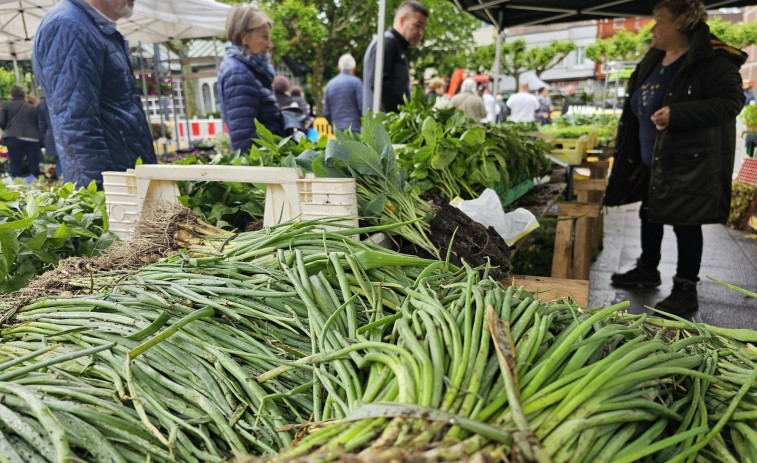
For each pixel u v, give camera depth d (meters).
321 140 2.59
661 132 3.19
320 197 1.71
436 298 1.10
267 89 3.68
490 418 0.76
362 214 1.89
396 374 0.81
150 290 1.28
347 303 1.15
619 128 3.87
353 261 1.32
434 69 22.16
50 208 2.06
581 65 22.06
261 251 1.46
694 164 3.12
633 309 3.65
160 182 1.94
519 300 1.12
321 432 0.76
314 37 16.77
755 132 6.07
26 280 1.78
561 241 3.36
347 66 5.43
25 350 1.11
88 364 1.04
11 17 6.83
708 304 3.76
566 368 0.87
